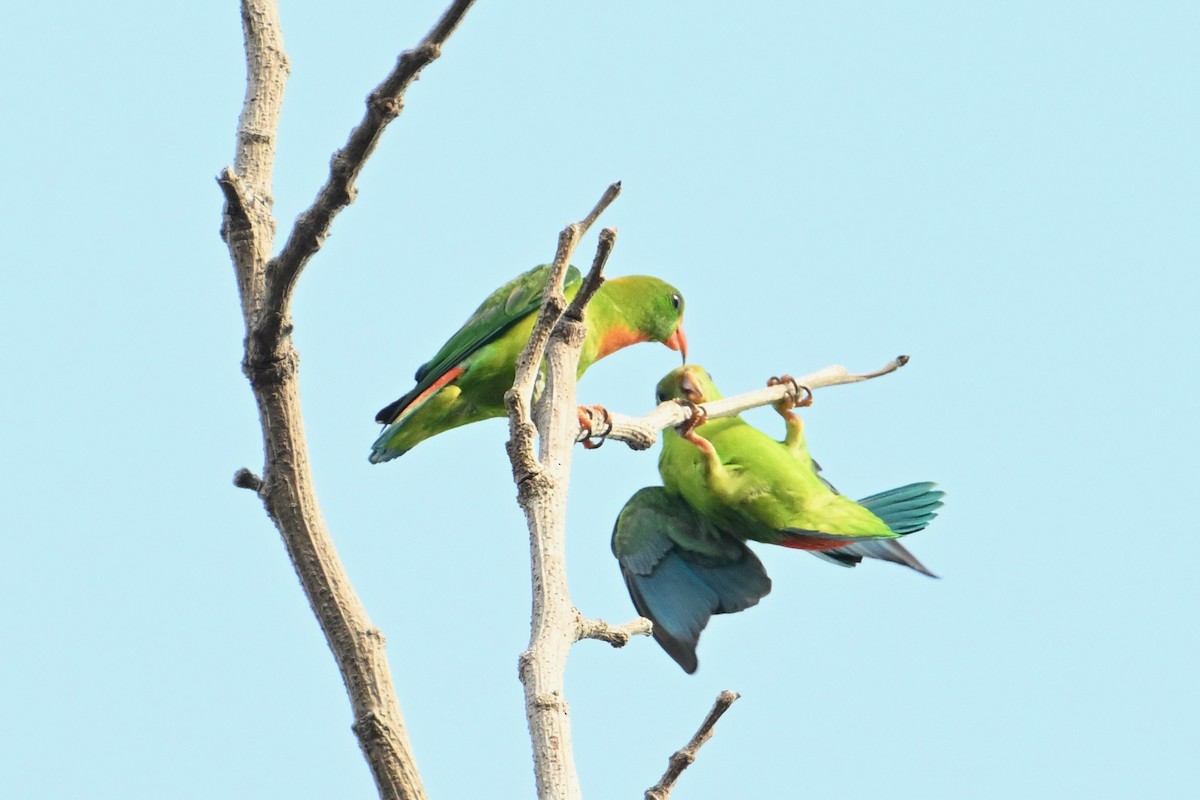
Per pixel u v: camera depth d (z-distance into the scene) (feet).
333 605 27.17
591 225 26.27
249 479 27.73
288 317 26.48
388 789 26.50
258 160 29.22
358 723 26.81
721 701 24.97
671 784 24.99
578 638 24.39
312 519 27.40
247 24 29.96
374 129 24.36
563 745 22.38
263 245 28.37
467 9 23.67
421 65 23.90
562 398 26.89
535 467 25.08
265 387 26.91
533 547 24.62
